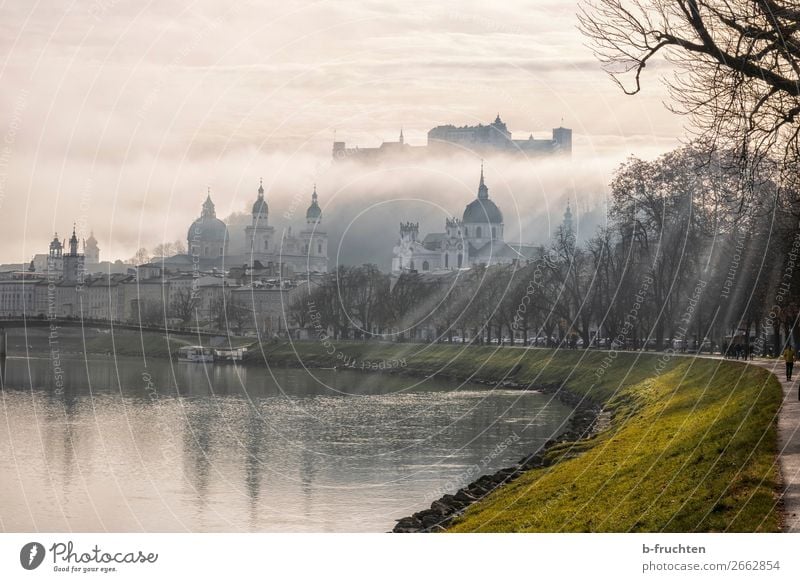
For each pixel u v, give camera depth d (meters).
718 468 52.50
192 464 95.88
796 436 57.31
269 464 94.88
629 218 138.38
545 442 104.88
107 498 80.50
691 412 82.12
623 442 76.69
